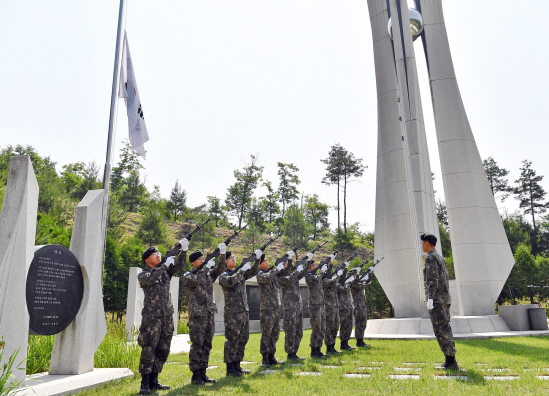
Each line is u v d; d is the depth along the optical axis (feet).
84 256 23.57
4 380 15.76
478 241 56.29
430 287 23.89
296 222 154.30
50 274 21.33
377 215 65.10
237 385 20.33
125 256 77.61
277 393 17.87
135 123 38.19
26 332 19.16
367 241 187.32
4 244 18.92
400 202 61.87
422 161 55.57
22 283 19.25
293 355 30.07
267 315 27.43
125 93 37.86
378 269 63.16
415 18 63.41
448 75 61.77
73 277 22.81
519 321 48.14
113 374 22.68
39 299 20.51
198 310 22.16
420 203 53.06
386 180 63.82
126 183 193.36
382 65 66.95
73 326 22.57
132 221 154.51
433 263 24.13
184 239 22.40
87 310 23.17
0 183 61.11
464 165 58.75
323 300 33.09
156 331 20.15
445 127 60.49
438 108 61.21
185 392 19.10
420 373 22.20
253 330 70.59
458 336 42.39
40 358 23.77
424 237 25.36
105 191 28.04
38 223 63.82
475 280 55.36
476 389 17.26
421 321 47.57
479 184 58.49
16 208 19.72
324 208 195.83
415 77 57.16
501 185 170.71
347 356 31.19
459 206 57.88
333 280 34.94
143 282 20.57
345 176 190.80
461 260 56.59
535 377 19.76
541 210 166.50
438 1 64.44
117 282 72.18
